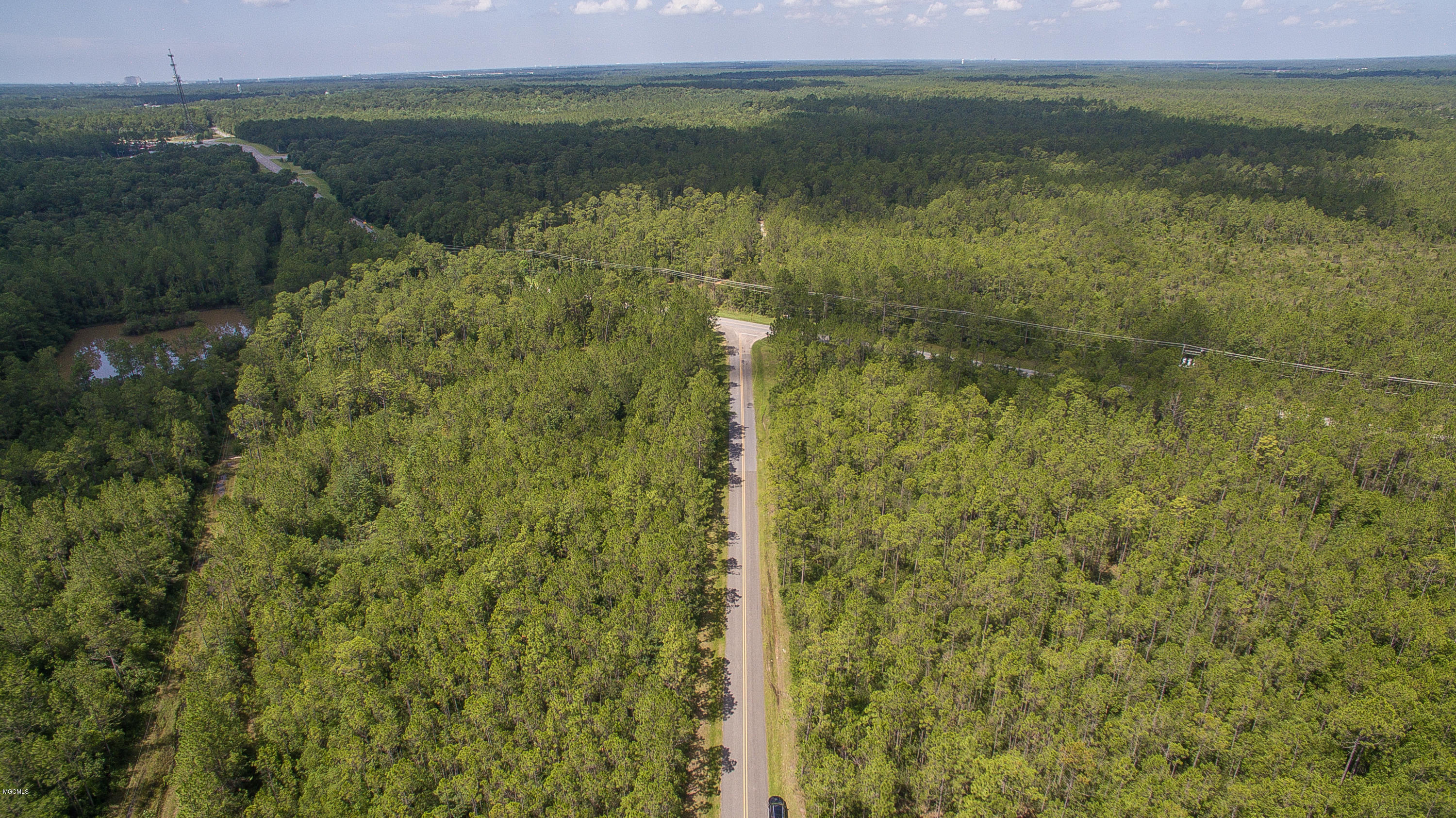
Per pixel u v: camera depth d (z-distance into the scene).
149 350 162.62
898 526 99.62
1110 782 70.50
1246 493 110.75
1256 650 85.62
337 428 131.88
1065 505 105.50
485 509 104.44
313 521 113.12
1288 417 128.00
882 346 156.12
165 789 83.88
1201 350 154.88
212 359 157.62
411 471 117.94
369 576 96.19
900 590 92.44
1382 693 76.06
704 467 129.38
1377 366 143.50
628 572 94.00
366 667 82.38
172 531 115.88
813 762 76.00
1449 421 122.75
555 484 111.25
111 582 100.62
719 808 78.69
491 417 132.62
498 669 80.06
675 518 107.06
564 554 102.38
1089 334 164.62
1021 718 76.75
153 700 93.31
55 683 86.62
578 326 178.62
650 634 88.62
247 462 132.38
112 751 85.38
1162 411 136.00
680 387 138.88
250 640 96.69
